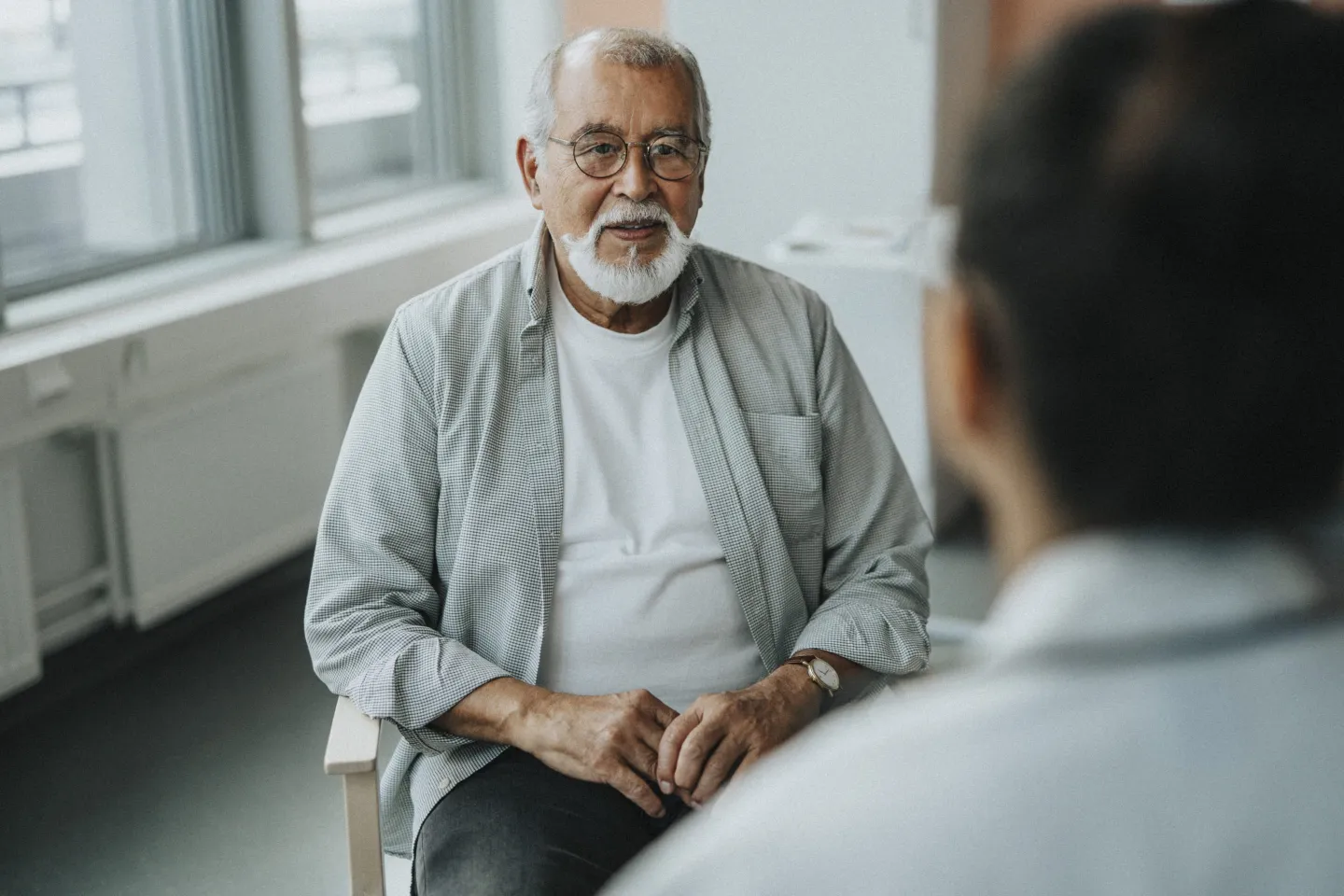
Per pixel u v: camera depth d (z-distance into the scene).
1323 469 0.48
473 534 1.79
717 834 0.54
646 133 1.75
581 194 1.76
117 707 3.28
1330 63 0.46
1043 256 0.47
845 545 1.91
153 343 3.36
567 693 1.80
